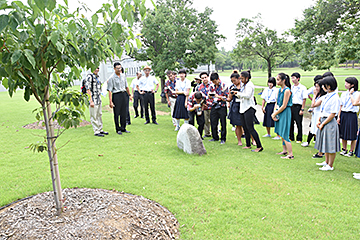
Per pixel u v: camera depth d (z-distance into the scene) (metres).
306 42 13.40
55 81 3.13
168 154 5.77
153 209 3.31
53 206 3.21
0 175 4.51
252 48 20.98
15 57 2.00
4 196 3.67
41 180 4.28
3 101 17.72
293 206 3.54
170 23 15.26
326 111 4.79
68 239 2.56
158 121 10.43
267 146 6.71
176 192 3.88
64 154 5.73
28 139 7.14
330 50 12.73
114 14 2.37
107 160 5.34
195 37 15.95
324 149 4.85
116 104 7.65
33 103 16.55
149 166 4.99
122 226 2.81
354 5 11.52
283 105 5.36
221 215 3.27
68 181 4.21
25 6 2.07
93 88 7.23
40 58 2.42
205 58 15.70
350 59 11.45
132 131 8.22
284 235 2.90
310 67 13.69
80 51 2.47
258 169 4.89
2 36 2.21
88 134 7.70
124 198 3.54
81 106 2.95
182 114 7.87
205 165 5.07
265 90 7.84
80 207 3.18
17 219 2.92
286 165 5.14
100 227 2.76
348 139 5.82
